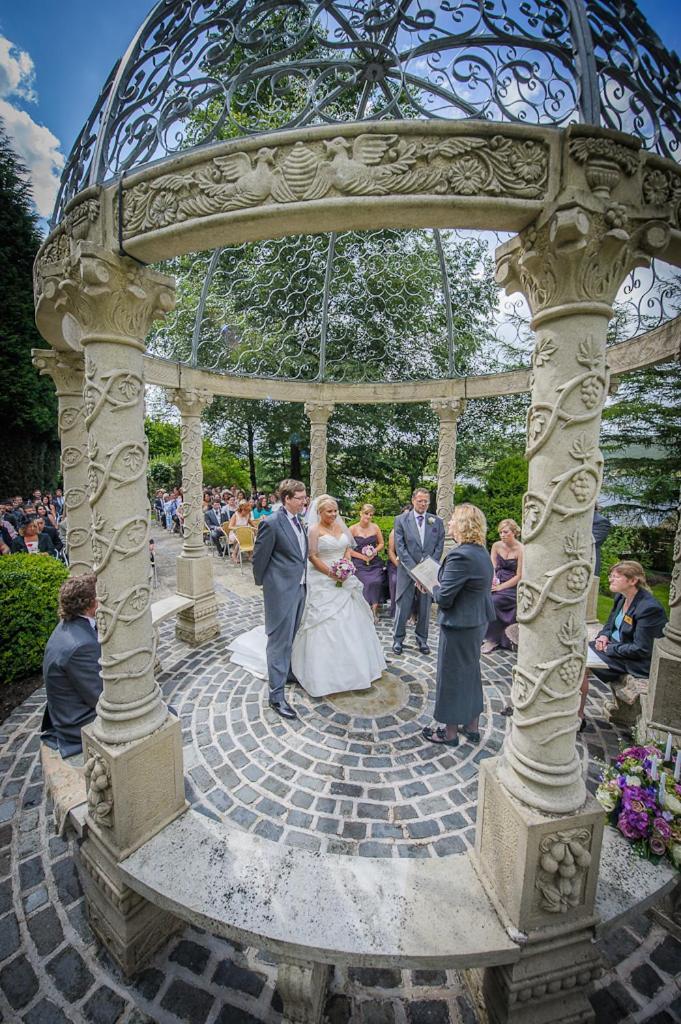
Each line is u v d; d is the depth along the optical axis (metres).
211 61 1.97
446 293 5.46
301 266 6.68
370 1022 1.70
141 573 1.99
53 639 2.70
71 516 3.32
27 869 2.31
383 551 8.23
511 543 4.88
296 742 3.20
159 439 30.48
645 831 1.91
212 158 1.63
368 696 3.82
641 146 1.52
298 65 1.94
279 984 1.59
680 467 9.52
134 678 1.99
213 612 5.15
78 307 1.89
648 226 1.54
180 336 5.43
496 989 1.65
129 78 2.03
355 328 8.33
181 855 1.89
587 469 1.59
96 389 1.88
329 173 1.54
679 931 2.02
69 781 2.48
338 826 2.47
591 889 1.66
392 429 14.04
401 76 1.87
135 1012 1.72
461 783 2.83
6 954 1.93
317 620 3.86
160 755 2.02
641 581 3.47
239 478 23.75
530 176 1.51
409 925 1.63
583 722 3.46
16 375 16.58
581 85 1.56
